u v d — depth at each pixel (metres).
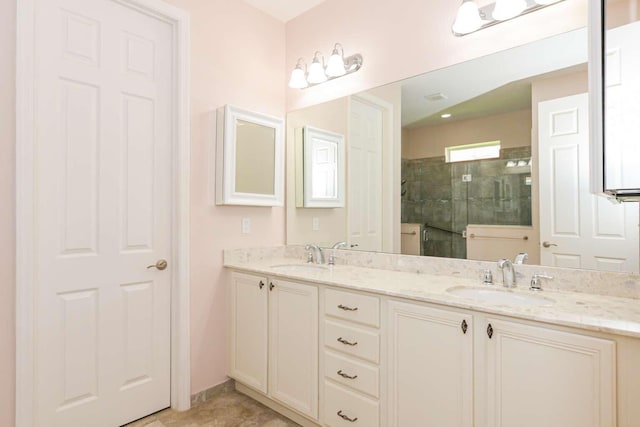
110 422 1.88
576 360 1.13
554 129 1.61
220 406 2.16
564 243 1.58
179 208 2.12
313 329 1.86
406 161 2.10
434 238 1.99
